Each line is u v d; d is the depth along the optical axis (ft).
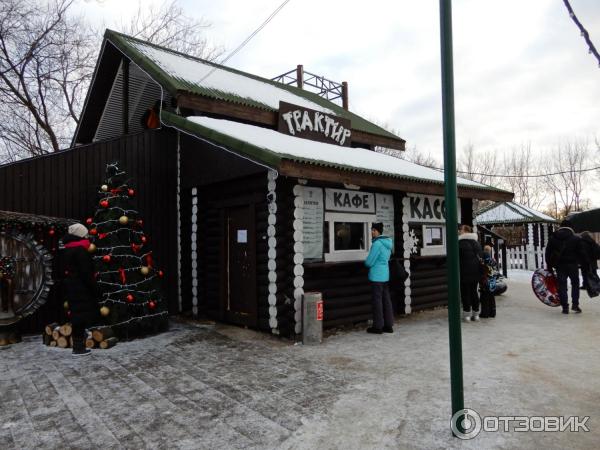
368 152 34.17
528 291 37.58
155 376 15.90
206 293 27.27
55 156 25.30
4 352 19.54
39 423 12.05
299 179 21.13
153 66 29.40
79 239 19.44
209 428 11.53
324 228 22.80
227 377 15.65
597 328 22.38
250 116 29.68
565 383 14.38
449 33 10.83
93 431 11.49
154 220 28.25
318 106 42.14
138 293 21.95
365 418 11.94
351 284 23.94
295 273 20.86
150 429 11.54
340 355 18.26
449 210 10.78
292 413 12.39
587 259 26.58
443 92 10.83
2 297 20.21
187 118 25.70
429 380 14.96
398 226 26.91
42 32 62.34
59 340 20.35
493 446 10.27
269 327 22.00
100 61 35.58
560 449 10.08
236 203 24.40
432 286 29.60
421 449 10.19
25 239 20.98
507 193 32.99
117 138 27.27
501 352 18.16
